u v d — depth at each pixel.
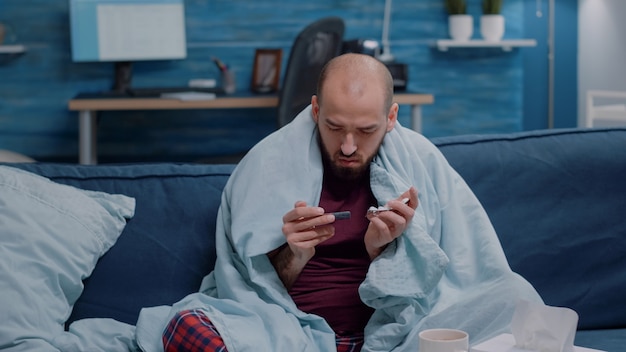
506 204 2.01
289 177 1.81
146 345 1.69
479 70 4.97
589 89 4.86
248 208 1.79
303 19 4.81
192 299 1.75
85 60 4.57
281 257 1.80
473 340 1.73
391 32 4.88
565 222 2.02
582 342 1.87
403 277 1.73
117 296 1.87
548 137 2.10
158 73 4.77
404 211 1.69
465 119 4.99
